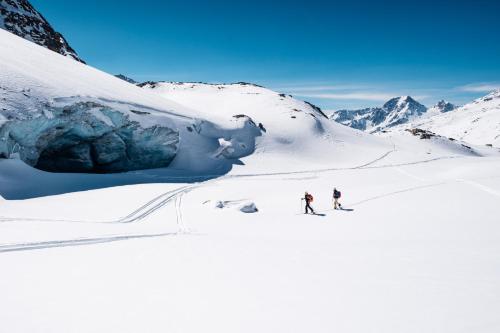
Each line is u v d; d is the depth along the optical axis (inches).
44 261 422.6
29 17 4552.2
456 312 253.3
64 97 1716.3
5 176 1337.4
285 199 1266.0
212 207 1071.6
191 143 2471.7
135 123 2033.7
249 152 2783.0
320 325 244.1
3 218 825.5
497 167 1565.0
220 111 4335.6
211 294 310.2
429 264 386.6
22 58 1982.0
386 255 437.1
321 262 410.6
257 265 403.2
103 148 1964.8
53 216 954.7
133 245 522.9
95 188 1482.5
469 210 788.0
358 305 275.4
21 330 244.4
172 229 759.1
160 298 302.4
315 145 3324.3
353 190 1306.6
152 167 2266.2
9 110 1456.7
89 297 305.6
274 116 3944.4
